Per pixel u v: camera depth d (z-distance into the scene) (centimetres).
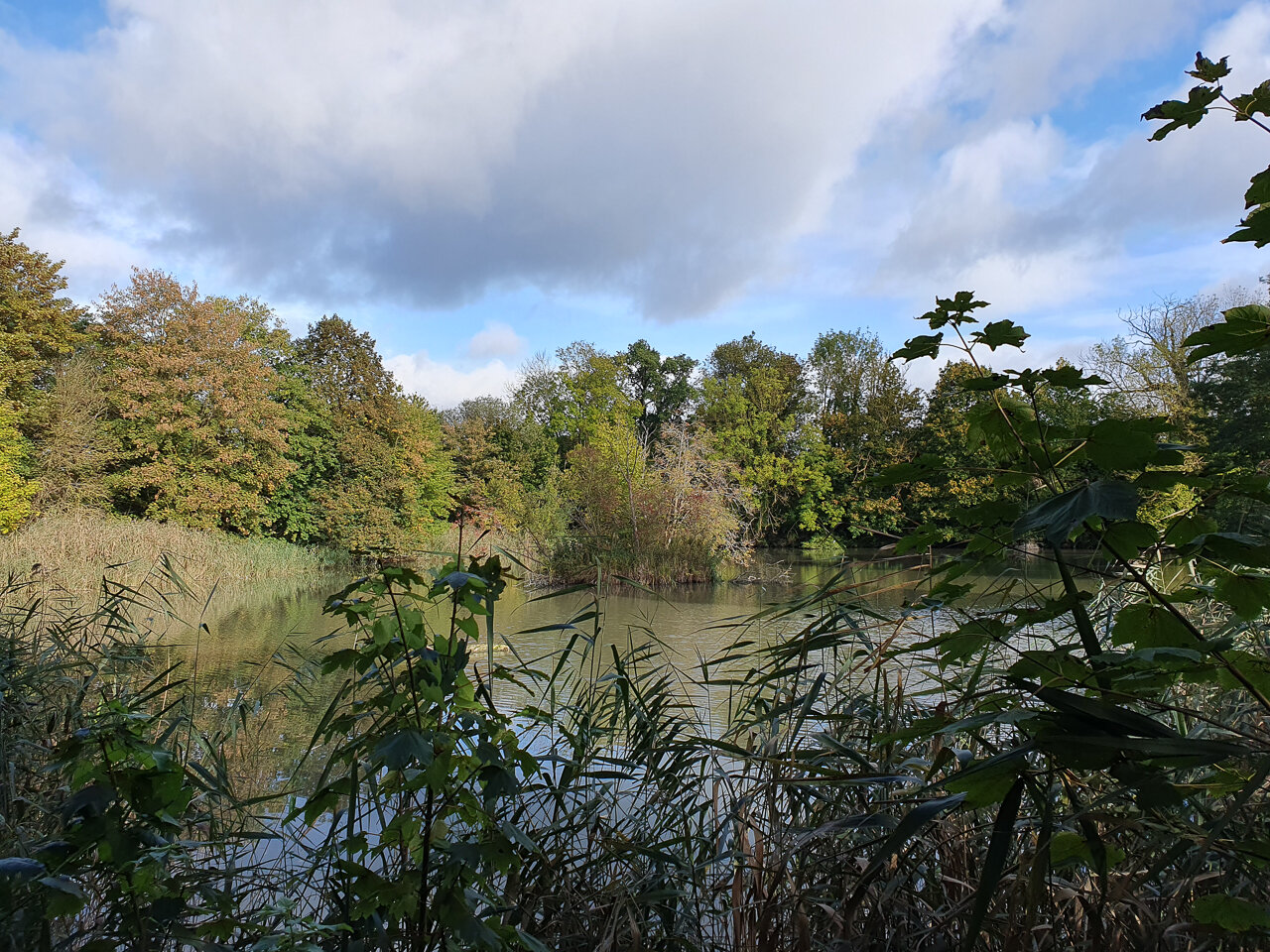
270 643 936
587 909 202
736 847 208
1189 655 109
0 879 120
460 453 3775
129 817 148
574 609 1327
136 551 1695
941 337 137
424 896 145
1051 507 116
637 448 2258
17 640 411
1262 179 110
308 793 388
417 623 151
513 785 145
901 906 186
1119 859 135
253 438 2625
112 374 2430
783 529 3784
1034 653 130
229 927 150
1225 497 123
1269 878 141
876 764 213
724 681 247
